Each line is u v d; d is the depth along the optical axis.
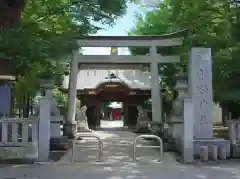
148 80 32.41
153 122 20.17
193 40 14.65
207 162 10.27
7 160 10.20
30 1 13.04
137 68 23.50
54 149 13.24
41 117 10.39
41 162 10.17
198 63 11.86
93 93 31.73
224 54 13.37
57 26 14.39
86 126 26.41
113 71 32.91
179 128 12.52
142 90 31.88
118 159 11.11
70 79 20.20
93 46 20.03
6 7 8.30
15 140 10.37
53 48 12.87
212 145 10.75
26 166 9.59
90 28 15.91
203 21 14.87
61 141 13.66
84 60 20.20
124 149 13.98
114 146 14.87
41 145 10.30
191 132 10.44
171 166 9.64
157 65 20.36
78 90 31.55
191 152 10.38
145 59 20.39
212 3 13.86
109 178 7.92
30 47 11.26
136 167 9.48
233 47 13.23
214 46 13.72
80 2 14.34
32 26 13.12
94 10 14.55
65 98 32.72
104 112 70.38
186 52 16.75
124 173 8.56
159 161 10.62
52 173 8.55
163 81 24.44
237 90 13.15
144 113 26.41
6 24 8.97
